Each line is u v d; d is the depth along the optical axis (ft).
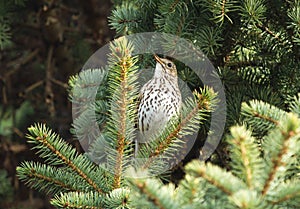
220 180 12.21
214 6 20.13
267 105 15.42
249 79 21.76
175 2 20.77
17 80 37.83
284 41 21.45
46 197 36.60
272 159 12.41
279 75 21.62
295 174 14.62
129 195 15.76
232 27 21.45
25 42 37.14
